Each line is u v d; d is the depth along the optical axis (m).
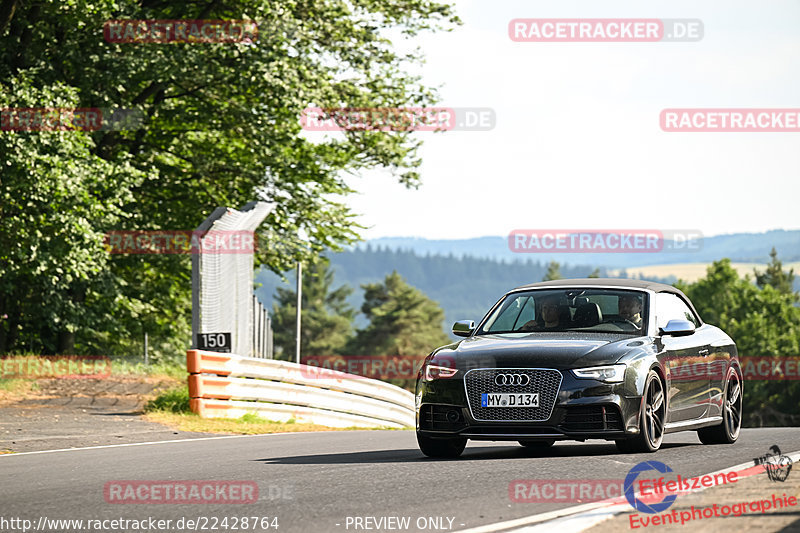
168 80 78.44
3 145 61.66
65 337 85.19
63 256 65.94
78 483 22.86
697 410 30.36
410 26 84.31
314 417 53.28
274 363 50.28
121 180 70.69
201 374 45.12
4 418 42.25
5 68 69.44
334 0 79.81
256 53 74.94
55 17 71.25
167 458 28.56
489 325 30.17
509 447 32.47
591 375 26.19
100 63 72.19
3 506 19.52
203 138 86.88
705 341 31.61
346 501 19.39
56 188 63.81
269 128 80.56
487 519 17.16
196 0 81.69
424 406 27.44
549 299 30.20
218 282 53.56
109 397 52.81
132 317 91.06
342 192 89.31
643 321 29.14
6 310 79.00
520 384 26.31
